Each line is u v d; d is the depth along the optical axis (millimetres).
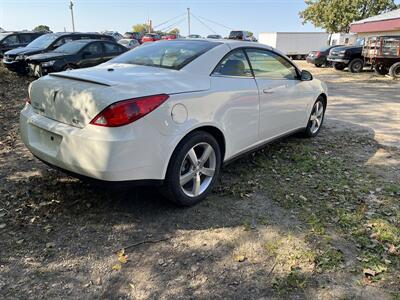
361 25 24609
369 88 12523
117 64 3879
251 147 4262
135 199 3609
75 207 3438
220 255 2836
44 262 2697
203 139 3424
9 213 3301
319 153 5195
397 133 6406
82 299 2375
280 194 3818
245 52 4129
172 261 2756
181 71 3484
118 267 2670
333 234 3133
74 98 2990
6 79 12000
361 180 4277
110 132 2814
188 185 3506
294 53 34594
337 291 2479
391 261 2791
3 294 2383
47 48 12820
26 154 4832
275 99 4469
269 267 2707
